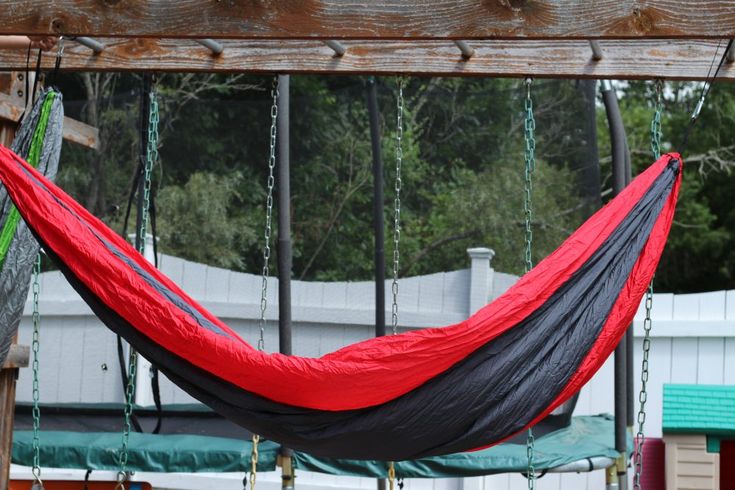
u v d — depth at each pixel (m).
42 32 5.28
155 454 7.76
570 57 5.57
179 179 10.20
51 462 7.93
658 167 5.16
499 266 10.09
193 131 9.90
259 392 4.77
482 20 4.99
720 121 18.16
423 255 10.62
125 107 9.67
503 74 5.64
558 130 9.45
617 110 8.02
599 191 9.38
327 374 4.67
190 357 4.77
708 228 18.22
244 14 5.14
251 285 9.29
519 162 9.88
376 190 8.07
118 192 9.81
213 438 8.05
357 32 5.07
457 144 10.23
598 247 5.00
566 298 4.91
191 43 5.84
